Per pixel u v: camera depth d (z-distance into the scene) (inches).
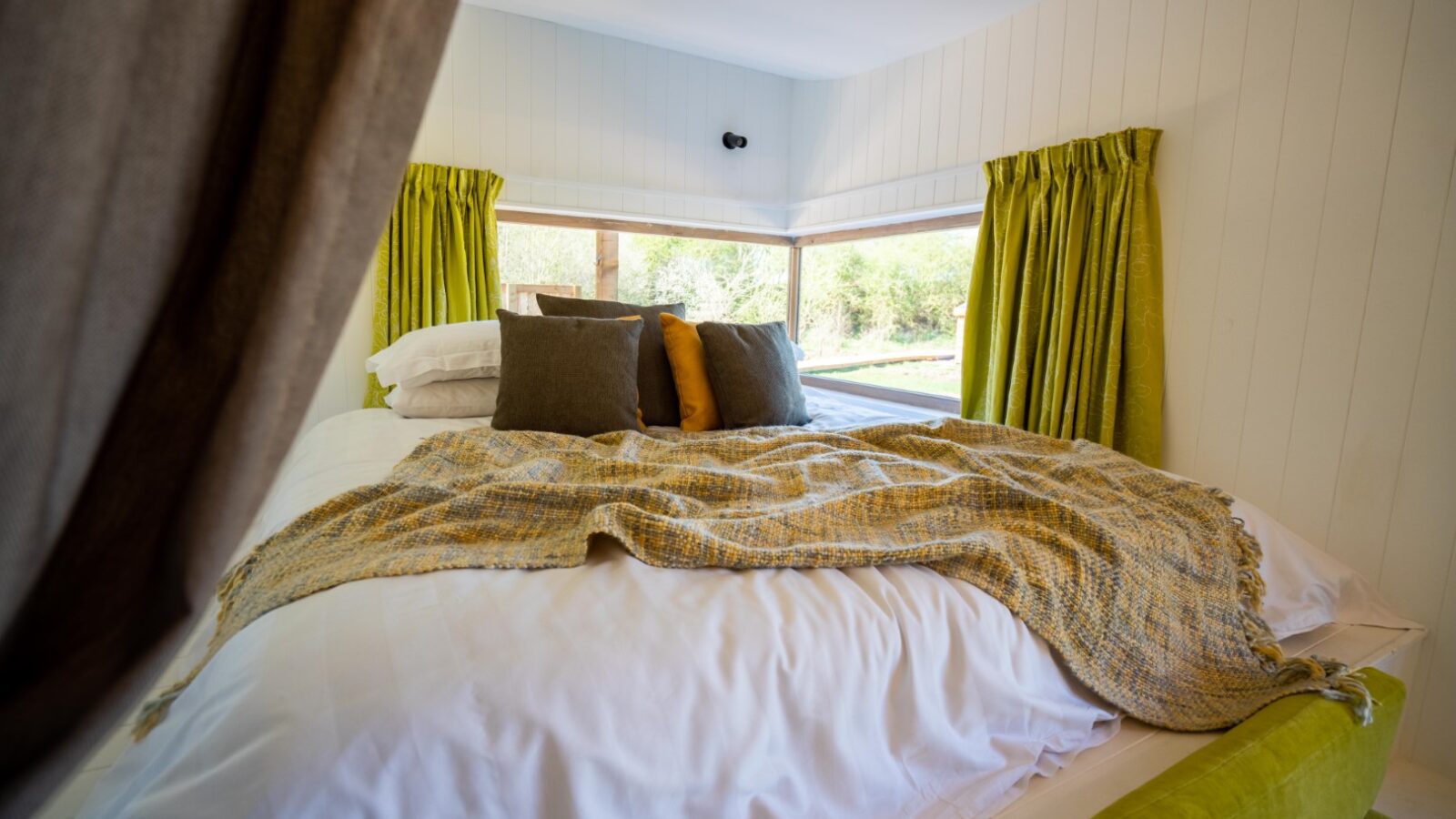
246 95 11.9
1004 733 40.1
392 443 79.9
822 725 34.3
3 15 8.9
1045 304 111.8
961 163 130.7
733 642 34.5
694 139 159.9
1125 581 48.0
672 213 158.9
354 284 13.0
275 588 38.4
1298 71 86.3
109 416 11.2
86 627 12.1
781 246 179.5
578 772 28.7
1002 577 43.9
